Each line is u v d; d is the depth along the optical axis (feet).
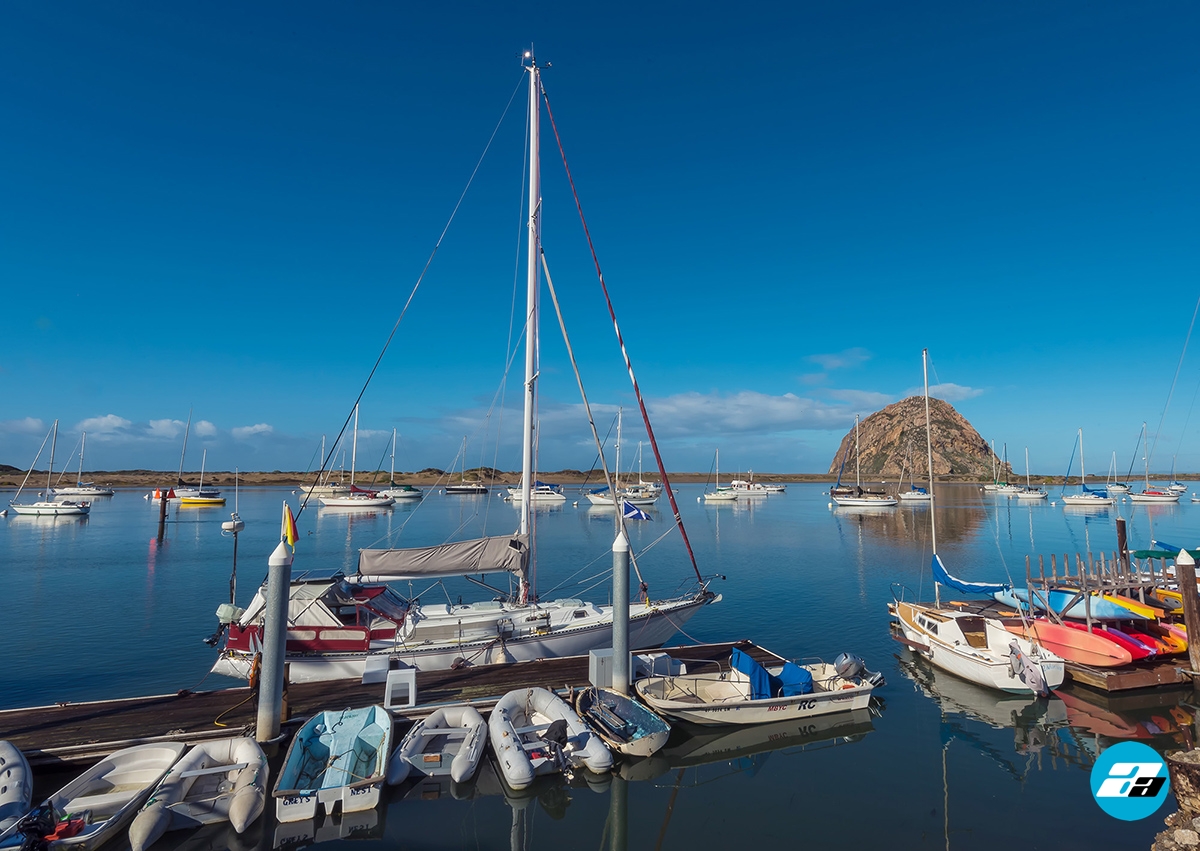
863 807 36.32
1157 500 310.86
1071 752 43.50
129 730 40.32
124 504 301.22
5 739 38.75
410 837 33.01
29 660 63.36
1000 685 53.67
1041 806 36.29
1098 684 54.49
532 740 40.70
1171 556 69.31
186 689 50.19
